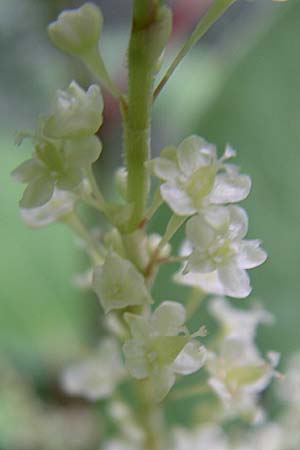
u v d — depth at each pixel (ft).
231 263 0.27
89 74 0.44
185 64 0.54
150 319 0.27
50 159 0.27
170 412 0.39
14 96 0.50
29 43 0.48
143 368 0.27
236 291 0.27
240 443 0.37
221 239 0.27
